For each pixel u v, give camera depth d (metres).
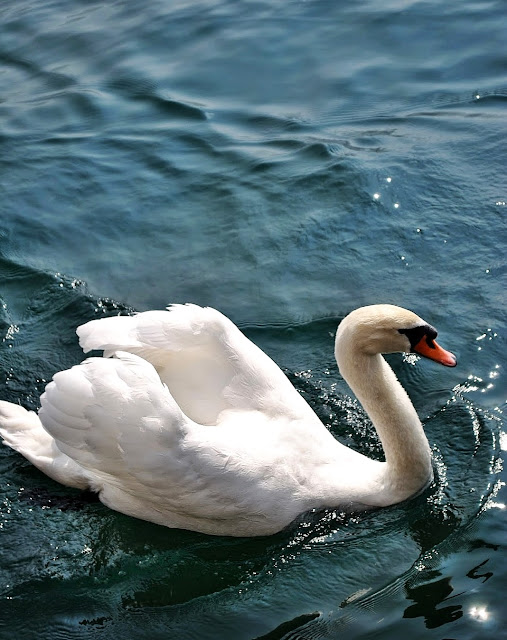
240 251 12.68
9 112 15.74
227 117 15.27
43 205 13.64
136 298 12.00
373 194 13.34
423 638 7.76
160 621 8.24
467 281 11.85
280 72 16.23
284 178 13.77
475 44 16.42
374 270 12.20
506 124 14.53
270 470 8.79
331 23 17.31
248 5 18.16
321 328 11.39
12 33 18.09
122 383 8.56
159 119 15.31
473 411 10.11
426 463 9.10
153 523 9.23
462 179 13.53
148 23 17.92
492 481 9.26
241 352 9.33
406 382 10.64
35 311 11.81
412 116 14.95
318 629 7.98
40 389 10.66
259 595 8.43
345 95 15.56
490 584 8.19
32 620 8.32
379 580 8.43
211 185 13.83
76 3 19.08
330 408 10.38
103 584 8.66
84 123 15.37
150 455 8.50
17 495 9.51
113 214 13.44
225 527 8.95
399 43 16.64
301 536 8.98
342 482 9.07
